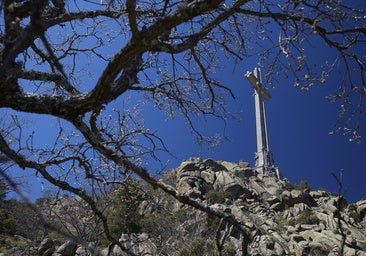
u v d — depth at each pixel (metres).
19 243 22.23
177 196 3.33
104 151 3.46
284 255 32.12
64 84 4.18
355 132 4.46
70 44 6.13
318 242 33.22
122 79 3.41
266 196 44.38
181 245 21.39
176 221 22.19
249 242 3.24
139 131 4.79
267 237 33.16
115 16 4.89
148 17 5.14
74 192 4.11
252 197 43.88
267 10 3.93
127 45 2.68
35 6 2.20
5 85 3.04
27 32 2.21
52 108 3.18
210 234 22.50
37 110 3.18
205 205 3.31
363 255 30.83
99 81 2.98
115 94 3.37
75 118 3.29
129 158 4.68
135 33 2.62
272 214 40.94
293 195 42.31
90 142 3.44
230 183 44.03
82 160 4.54
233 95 4.93
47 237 22.98
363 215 40.28
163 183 3.39
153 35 2.63
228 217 3.26
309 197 43.12
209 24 3.36
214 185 44.69
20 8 3.09
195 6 2.58
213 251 21.02
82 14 4.62
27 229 12.26
